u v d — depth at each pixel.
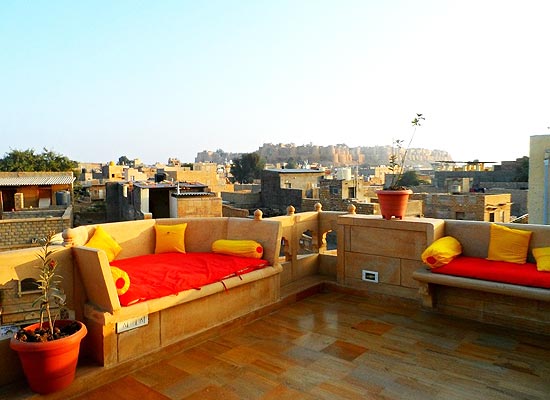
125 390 3.19
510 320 4.35
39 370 2.88
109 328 3.35
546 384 3.21
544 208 13.71
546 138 14.07
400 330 4.32
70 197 30.36
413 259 5.04
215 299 4.23
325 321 4.62
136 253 5.11
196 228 5.39
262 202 38.16
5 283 3.18
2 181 30.47
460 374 3.38
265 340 4.11
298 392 3.13
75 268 3.53
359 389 3.16
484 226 4.82
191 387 3.22
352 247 5.59
